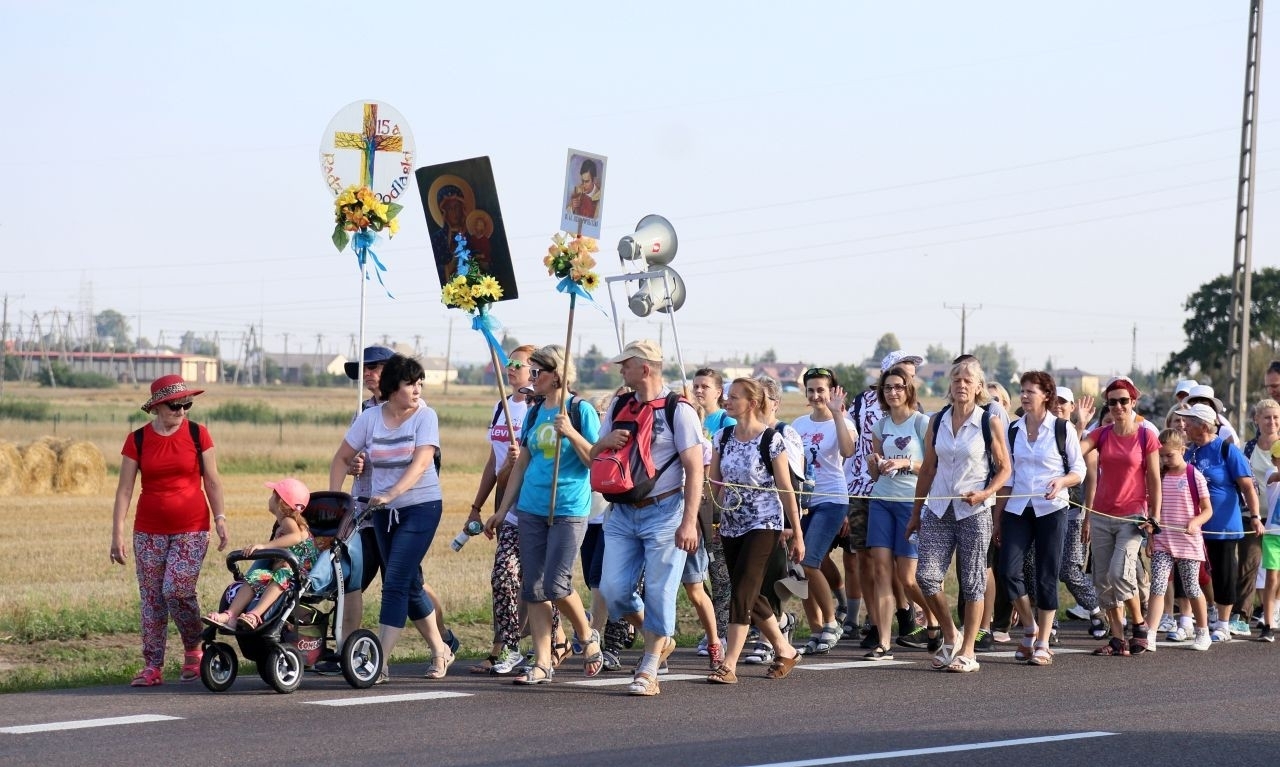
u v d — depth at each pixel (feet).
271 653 106.11
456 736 90.58
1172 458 143.02
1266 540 153.07
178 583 112.98
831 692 111.24
